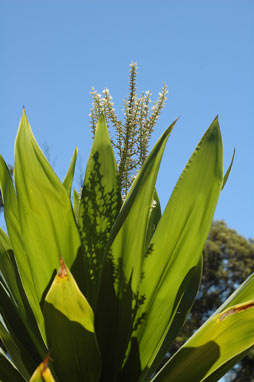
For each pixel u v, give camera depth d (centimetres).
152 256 155
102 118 167
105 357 156
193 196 154
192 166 155
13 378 154
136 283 153
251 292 156
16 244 160
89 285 158
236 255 1184
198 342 145
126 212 151
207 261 1169
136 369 156
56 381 146
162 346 174
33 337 159
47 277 153
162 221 156
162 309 155
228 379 940
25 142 152
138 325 156
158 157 151
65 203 152
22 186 152
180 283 155
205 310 1144
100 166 166
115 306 155
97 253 161
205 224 154
